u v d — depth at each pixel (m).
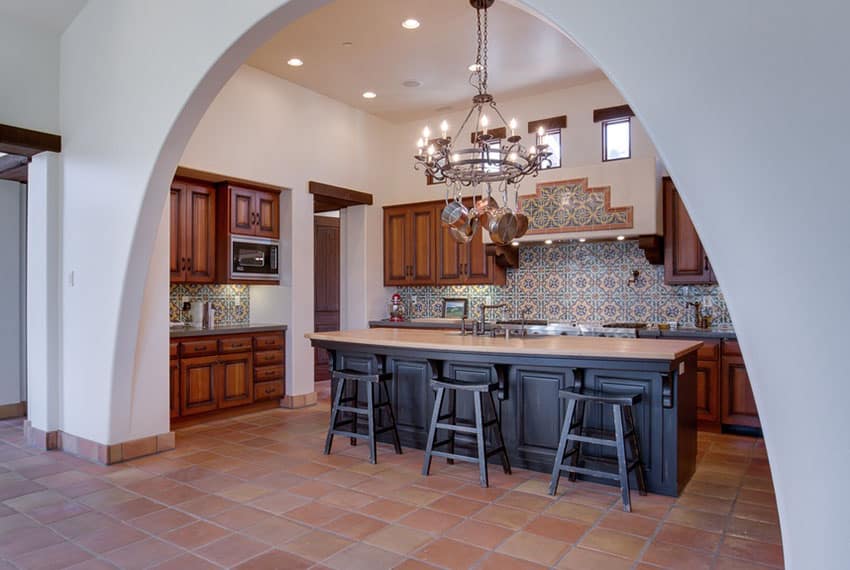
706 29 1.90
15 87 4.14
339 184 6.28
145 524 2.87
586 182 5.35
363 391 4.53
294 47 4.84
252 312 6.10
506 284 6.33
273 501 3.18
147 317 4.12
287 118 5.68
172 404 4.70
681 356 3.21
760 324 1.82
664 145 1.97
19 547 2.62
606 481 3.45
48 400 4.30
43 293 4.35
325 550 2.57
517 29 4.47
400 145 7.13
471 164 3.45
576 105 5.85
